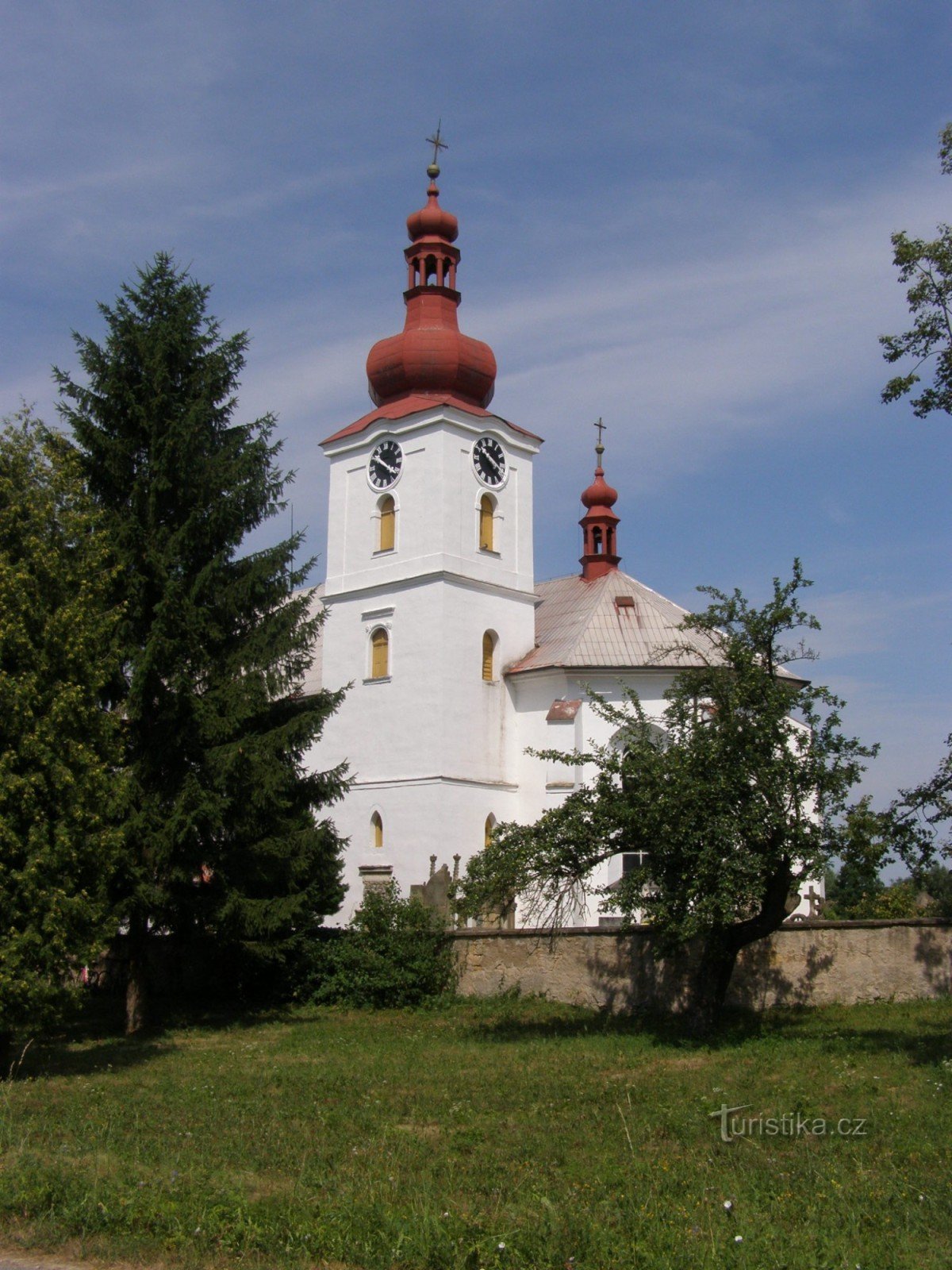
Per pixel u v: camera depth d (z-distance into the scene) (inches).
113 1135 636.1
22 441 983.0
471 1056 941.2
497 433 2098.9
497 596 2055.9
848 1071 819.4
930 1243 449.7
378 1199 498.3
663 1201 500.1
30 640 883.4
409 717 1966.0
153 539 1198.9
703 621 1032.8
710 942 1018.1
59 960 844.6
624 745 1115.9
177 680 1175.0
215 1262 430.3
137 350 1245.7
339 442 2156.7
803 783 976.3
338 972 1349.7
